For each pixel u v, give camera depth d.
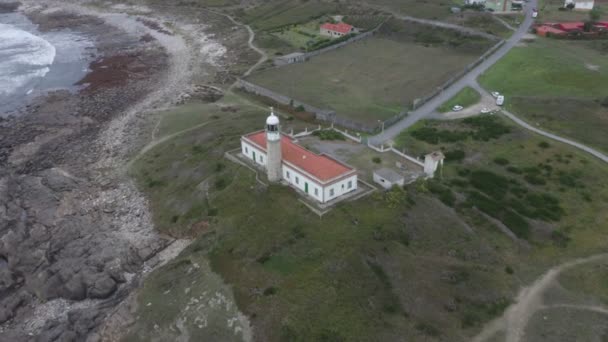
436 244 55.25
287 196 62.06
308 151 66.00
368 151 74.94
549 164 73.00
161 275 55.97
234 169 71.06
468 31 145.88
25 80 131.00
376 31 159.62
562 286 51.16
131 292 55.84
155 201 73.00
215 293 50.44
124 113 107.88
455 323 46.00
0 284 59.59
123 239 65.38
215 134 86.44
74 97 118.44
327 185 58.44
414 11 171.62
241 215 61.62
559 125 85.50
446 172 70.25
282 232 56.62
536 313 47.56
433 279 50.34
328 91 108.06
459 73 112.31
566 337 44.84
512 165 72.75
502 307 48.09
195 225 63.91
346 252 52.03
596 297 49.72
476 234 57.66
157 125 99.19
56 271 59.31
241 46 153.62
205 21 187.38
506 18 157.75
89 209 73.31
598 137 81.00
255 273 51.56
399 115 90.06
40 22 199.75
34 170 85.25
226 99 111.56
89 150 91.75
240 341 44.97
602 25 144.88
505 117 89.44
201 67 139.25
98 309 54.38
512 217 60.38
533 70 113.25
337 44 145.25
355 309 46.06
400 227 56.19
